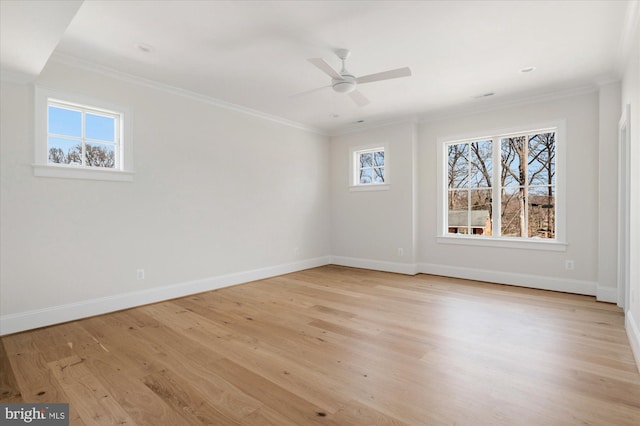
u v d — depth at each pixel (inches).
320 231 235.3
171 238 152.0
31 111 113.7
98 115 132.0
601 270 143.9
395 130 209.3
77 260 124.0
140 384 77.6
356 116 201.5
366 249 224.4
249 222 187.0
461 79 144.1
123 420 64.4
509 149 182.2
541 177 174.1
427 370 83.6
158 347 98.5
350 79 113.4
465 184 193.9
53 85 118.2
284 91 158.1
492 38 109.2
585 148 152.6
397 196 209.2
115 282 133.9
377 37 108.3
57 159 121.5
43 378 80.4
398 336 106.0
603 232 143.0
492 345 98.3
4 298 108.8
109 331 111.7
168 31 103.7
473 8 92.4
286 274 206.2
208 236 166.7
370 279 190.9
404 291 162.9
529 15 95.7
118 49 115.5
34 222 114.6
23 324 111.7
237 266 180.2
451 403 69.4
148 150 143.9
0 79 107.3
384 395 72.6
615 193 140.3
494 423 62.8
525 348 96.0
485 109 179.9
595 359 88.7
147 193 143.7
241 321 121.2
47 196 117.3
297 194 217.5
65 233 121.2
